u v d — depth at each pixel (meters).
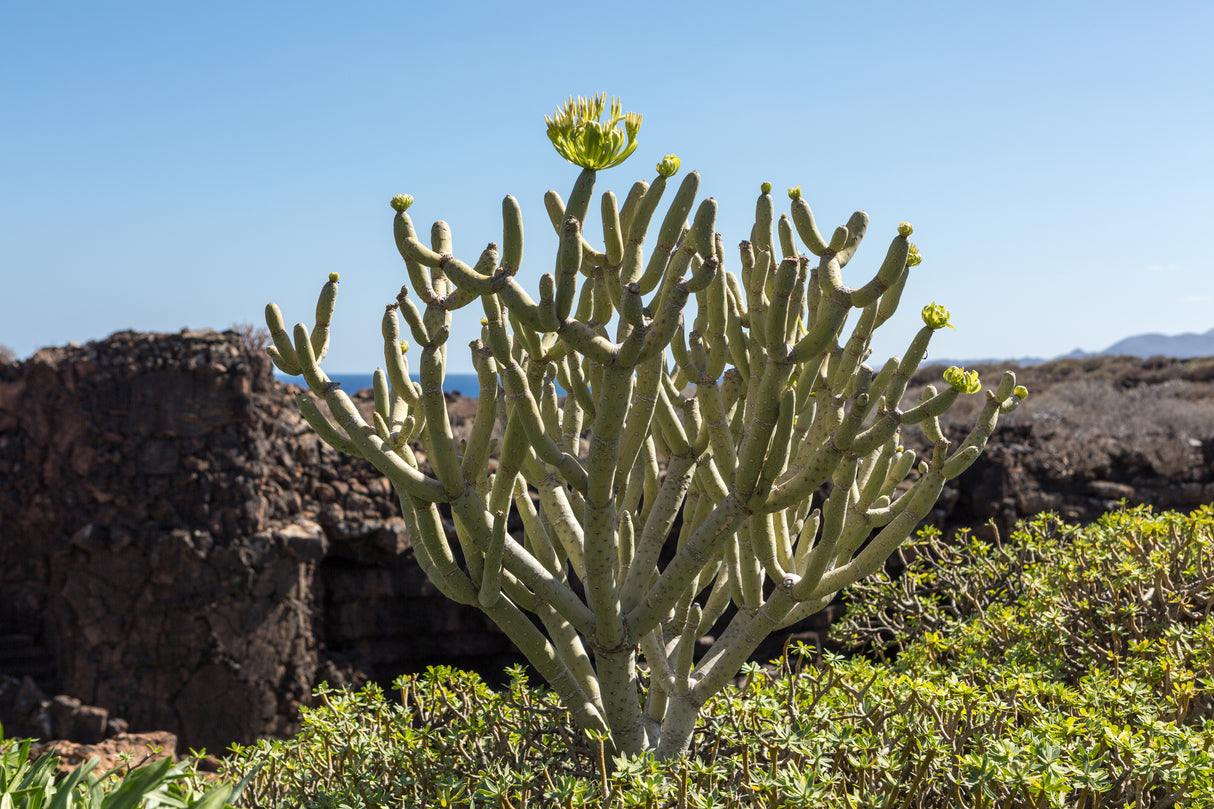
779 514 3.34
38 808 2.36
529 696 4.01
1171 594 4.78
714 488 3.24
